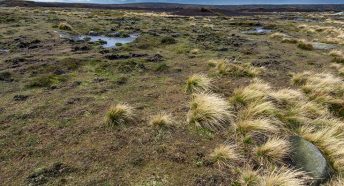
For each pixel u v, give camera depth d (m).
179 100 11.03
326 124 9.68
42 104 10.52
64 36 25.48
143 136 8.53
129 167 7.25
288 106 10.80
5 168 7.10
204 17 58.16
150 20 41.66
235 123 9.14
